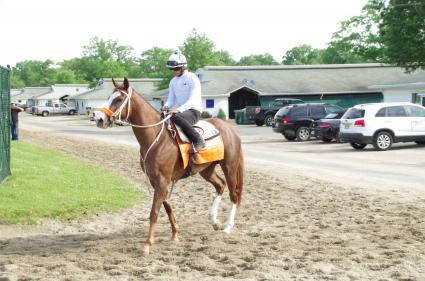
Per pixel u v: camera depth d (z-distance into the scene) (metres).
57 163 19.38
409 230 9.77
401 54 39.25
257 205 12.85
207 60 73.81
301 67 68.25
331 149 27.02
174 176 9.15
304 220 11.02
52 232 10.41
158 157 8.77
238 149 10.10
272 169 19.20
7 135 14.98
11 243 9.50
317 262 7.78
